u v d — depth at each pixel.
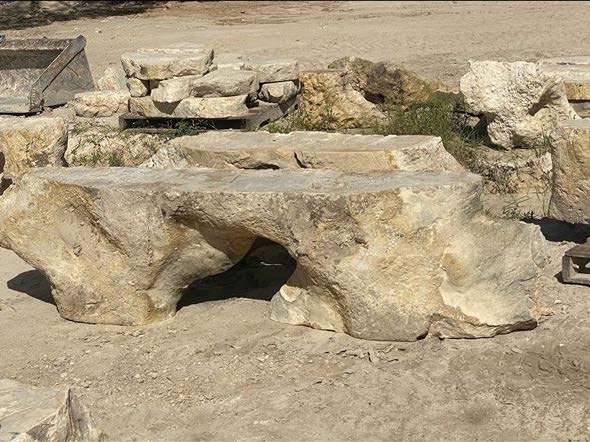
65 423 3.81
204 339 5.38
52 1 21.28
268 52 14.42
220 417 4.63
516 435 4.31
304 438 4.39
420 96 10.14
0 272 6.68
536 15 16.92
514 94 8.05
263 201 5.18
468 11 17.98
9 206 5.72
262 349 5.21
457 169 6.43
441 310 5.11
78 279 5.66
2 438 3.57
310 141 6.55
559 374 4.77
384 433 4.39
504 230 5.19
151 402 4.82
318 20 17.86
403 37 15.41
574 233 6.74
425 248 5.07
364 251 5.09
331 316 5.32
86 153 8.80
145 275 5.52
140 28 17.53
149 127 9.32
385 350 5.10
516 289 5.15
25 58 11.49
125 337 5.50
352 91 10.09
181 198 5.32
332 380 4.86
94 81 12.62
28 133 7.81
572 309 5.40
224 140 6.75
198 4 20.88
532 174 7.82
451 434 4.34
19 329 5.68
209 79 9.09
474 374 4.82
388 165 6.07
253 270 6.34
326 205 5.07
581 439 4.25
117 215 5.43
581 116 8.51
